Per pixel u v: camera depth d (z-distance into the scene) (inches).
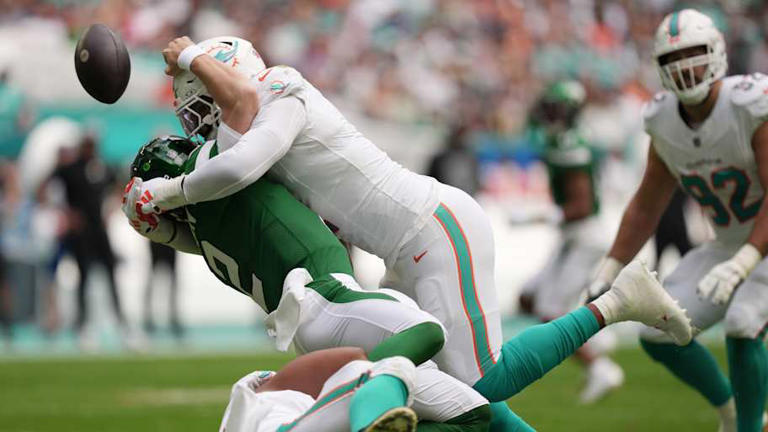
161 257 1636.3
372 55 2341.3
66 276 1818.4
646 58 2536.9
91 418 940.6
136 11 2235.5
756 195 668.1
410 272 522.6
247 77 527.8
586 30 2507.4
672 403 1008.9
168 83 1978.3
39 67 1908.2
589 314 536.1
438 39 2395.4
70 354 1523.1
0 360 1443.2
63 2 2196.1
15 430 885.8
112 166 1771.7
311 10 2362.2
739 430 652.1
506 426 541.0
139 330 1813.5
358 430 420.5
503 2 2487.7
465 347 515.5
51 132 1766.7
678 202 1545.3
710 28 649.6
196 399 1050.7
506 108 2294.5
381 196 518.9
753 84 647.8
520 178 1932.8
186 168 524.1
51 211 1704.0
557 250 1085.8
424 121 2247.8
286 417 458.9
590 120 2158.0
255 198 512.4
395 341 465.1
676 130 671.8
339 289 492.1
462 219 526.3
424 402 489.1
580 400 1021.2
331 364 470.3
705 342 1529.3
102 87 529.7
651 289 539.2
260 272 511.5
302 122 508.7
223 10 2300.7
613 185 2031.3
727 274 602.9
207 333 1784.0
